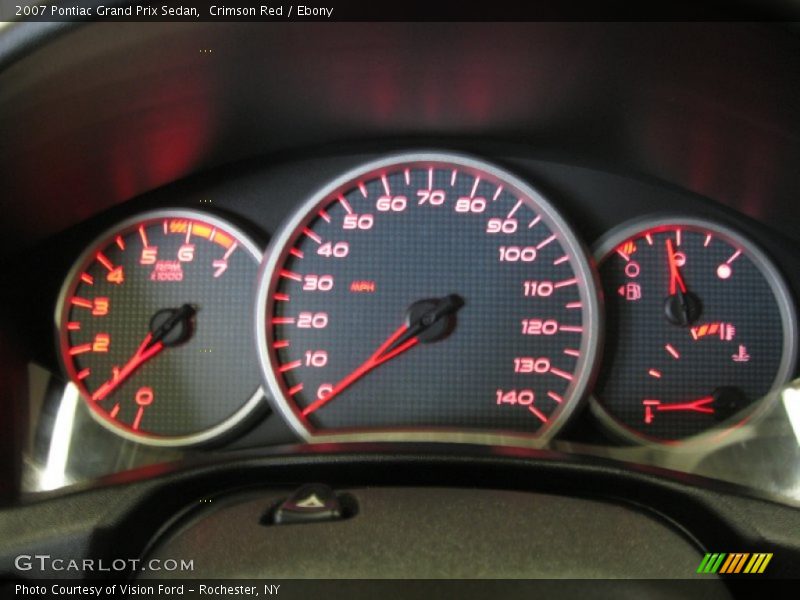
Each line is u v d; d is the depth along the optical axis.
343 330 0.27
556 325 0.27
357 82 0.23
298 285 0.27
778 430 0.25
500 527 0.16
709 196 0.28
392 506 0.17
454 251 0.27
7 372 0.24
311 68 0.22
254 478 0.19
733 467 0.25
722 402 0.27
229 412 0.27
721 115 0.22
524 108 0.25
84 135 0.22
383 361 0.27
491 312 0.27
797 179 0.23
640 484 0.18
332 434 0.26
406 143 0.29
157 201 0.28
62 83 0.19
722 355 0.27
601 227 0.28
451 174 0.28
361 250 0.27
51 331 0.27
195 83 0.22
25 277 0.26
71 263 0.27
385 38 0.21
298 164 0.29
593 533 0.16
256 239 0.28
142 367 0.27
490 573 0.15
